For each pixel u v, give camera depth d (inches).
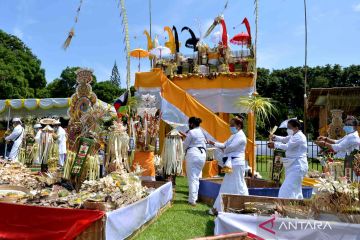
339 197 160.7
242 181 231.8
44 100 581.6
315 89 562.9
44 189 214.2
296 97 1254.3
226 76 416.5
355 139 255.8
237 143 231.3
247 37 475.5
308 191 253.3
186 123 336.2
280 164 294.5
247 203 192.7
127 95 306.3
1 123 745.6
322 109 638.5
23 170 298.8
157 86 345.4
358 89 547.8
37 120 603.2
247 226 143.1
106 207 158.7
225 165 229.0
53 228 147.6
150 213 200.4
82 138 229.6
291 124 224.4
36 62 1272.1
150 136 302.2
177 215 224.8
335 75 1267.2
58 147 417.4
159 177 325.1
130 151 299.3
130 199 184.2
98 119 242.5
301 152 219.0
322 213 160.2
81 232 144.3
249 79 409.1
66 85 1379.2
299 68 1314.0
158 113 338.6
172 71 468.1
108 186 187.8
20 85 1072.8
